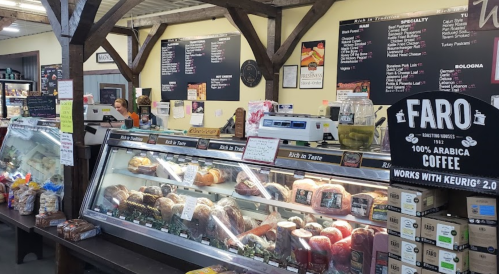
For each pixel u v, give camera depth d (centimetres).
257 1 532
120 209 284
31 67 1156
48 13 347
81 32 325
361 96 212
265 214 237
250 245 217
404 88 441
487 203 130
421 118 141
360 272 187
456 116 132
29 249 354
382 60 455
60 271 297
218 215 237
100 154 315
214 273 204
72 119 331
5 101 761
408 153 146
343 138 208
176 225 250
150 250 252
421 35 425
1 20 688
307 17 500
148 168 286
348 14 480
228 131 528
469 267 135
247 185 233
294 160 208
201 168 261
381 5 454
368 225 192
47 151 388
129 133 304
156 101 704
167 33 683
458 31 400
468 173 132
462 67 400
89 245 267
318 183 212
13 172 421
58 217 325
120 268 236
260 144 223
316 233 206
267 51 548
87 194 309
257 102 259
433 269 139
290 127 226
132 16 731
